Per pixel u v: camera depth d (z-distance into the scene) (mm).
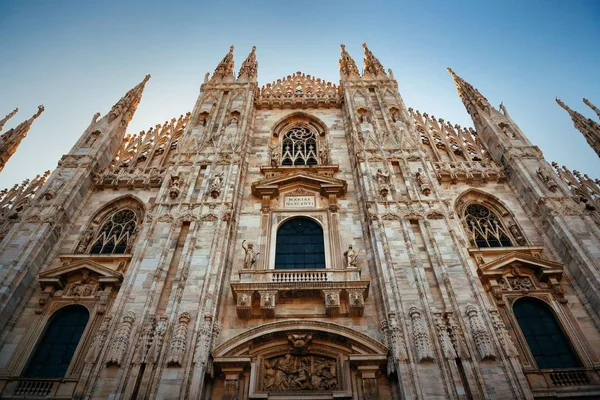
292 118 37031
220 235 23906
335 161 32000
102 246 26484
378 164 28766
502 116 34188
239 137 31812
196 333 19266
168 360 18031
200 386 17562
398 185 27328
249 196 28844
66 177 28359
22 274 22562
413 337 19000
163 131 35594
